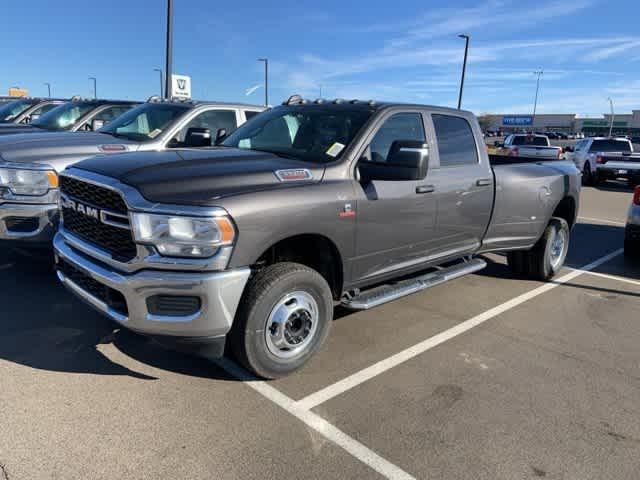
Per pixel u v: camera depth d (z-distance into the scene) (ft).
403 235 14.47
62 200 12.91
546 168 20.57
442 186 15.48
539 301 18.85
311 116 14.92
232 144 15.47
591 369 13.46
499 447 9.95
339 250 12.71
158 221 10.09
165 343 10.67
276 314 11.59
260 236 10.82
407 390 11.96
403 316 16.74
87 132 23.08
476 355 14.01
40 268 19.61
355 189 12.84
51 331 14.23
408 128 14.98
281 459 9.32
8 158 17.48
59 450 9.26
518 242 19.58
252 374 12.15
